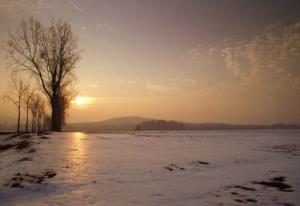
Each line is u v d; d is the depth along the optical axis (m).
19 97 61.75
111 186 11.48
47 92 47.19
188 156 20.42
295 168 15.77
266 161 18.61
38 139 31.95
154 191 10.65
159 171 14.62
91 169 14.98
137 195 10.11
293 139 45.59
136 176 13.37
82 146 26.45
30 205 9.29
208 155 21.22
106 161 17.58
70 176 13.30
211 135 61.59
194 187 11.23
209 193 10.33
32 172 14.27
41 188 11.37
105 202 9.35
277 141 39.88
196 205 8.92
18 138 36.47
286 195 10.03
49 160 17.91
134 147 26.86
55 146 25.81
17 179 12.84
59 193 10.65
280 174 13.91
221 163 17.52
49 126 71.81
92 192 10.62
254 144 33.16
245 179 12.75
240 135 62.94
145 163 16.98
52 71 46.81
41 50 46.34
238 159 19.31
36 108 67.94
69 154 20.69
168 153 22.16
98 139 36.53
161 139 40.19
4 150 25.61
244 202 9.23
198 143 33.44
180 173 14.20
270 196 9.91
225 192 10.46
